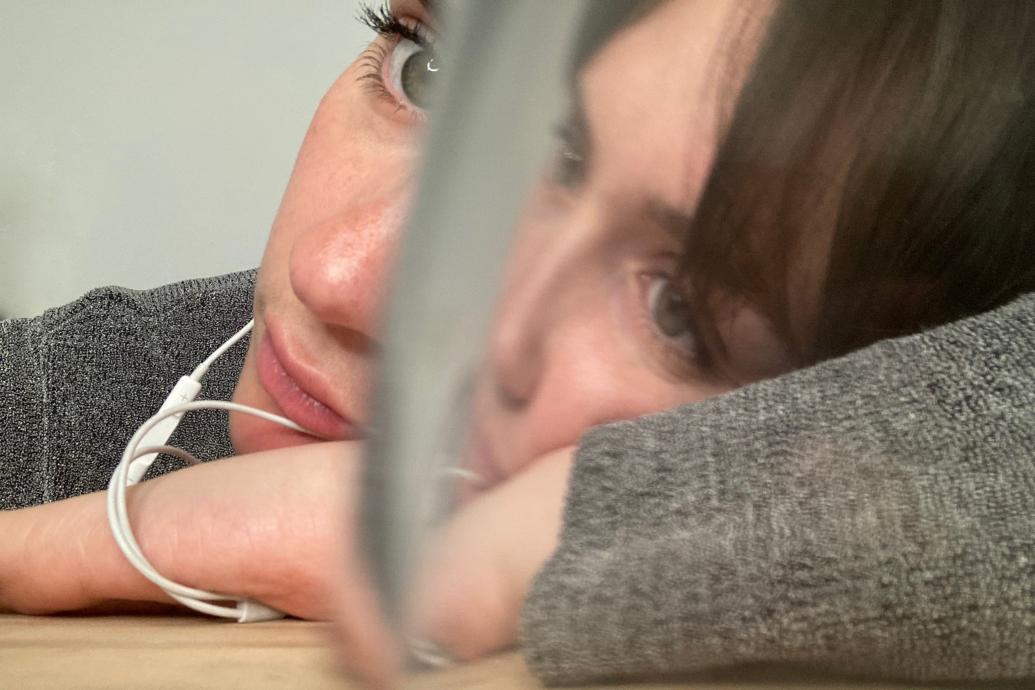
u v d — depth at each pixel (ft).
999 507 0.67
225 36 2.93
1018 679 0.67
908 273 0.81
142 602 1.17
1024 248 0.88
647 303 0.63
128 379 2.31
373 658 0.41
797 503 0.68
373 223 1.12
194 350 2.39
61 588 1.12
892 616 0.64
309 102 2.93
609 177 0.51
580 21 0.48
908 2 0.79
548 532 0.62
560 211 0.49
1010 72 0.85
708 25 0.64
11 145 3.01
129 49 2.97
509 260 0.44
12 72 3.00
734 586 0.63
